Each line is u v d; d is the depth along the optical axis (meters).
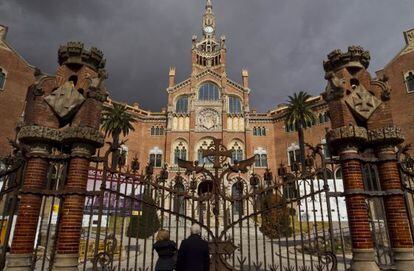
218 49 64.06
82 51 9.51
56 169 9.44
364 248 7.87
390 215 8.54
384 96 9.44
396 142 8.98
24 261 7.55
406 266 7.95
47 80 9.16
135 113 55.50
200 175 44.94
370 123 9.39
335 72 9.98
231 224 8.80
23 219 7.83
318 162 42.75
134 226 17.83
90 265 15.42
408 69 37.16
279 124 55.12
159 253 6.83
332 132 9.00
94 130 8.62
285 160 52.28
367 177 9.84
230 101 57.88
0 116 35.50
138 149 53.94
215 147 9.66
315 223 8.36
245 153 53.12
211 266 8.32
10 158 8.83
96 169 8.60
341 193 8.56
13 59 38.19
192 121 55.00
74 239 7.71
